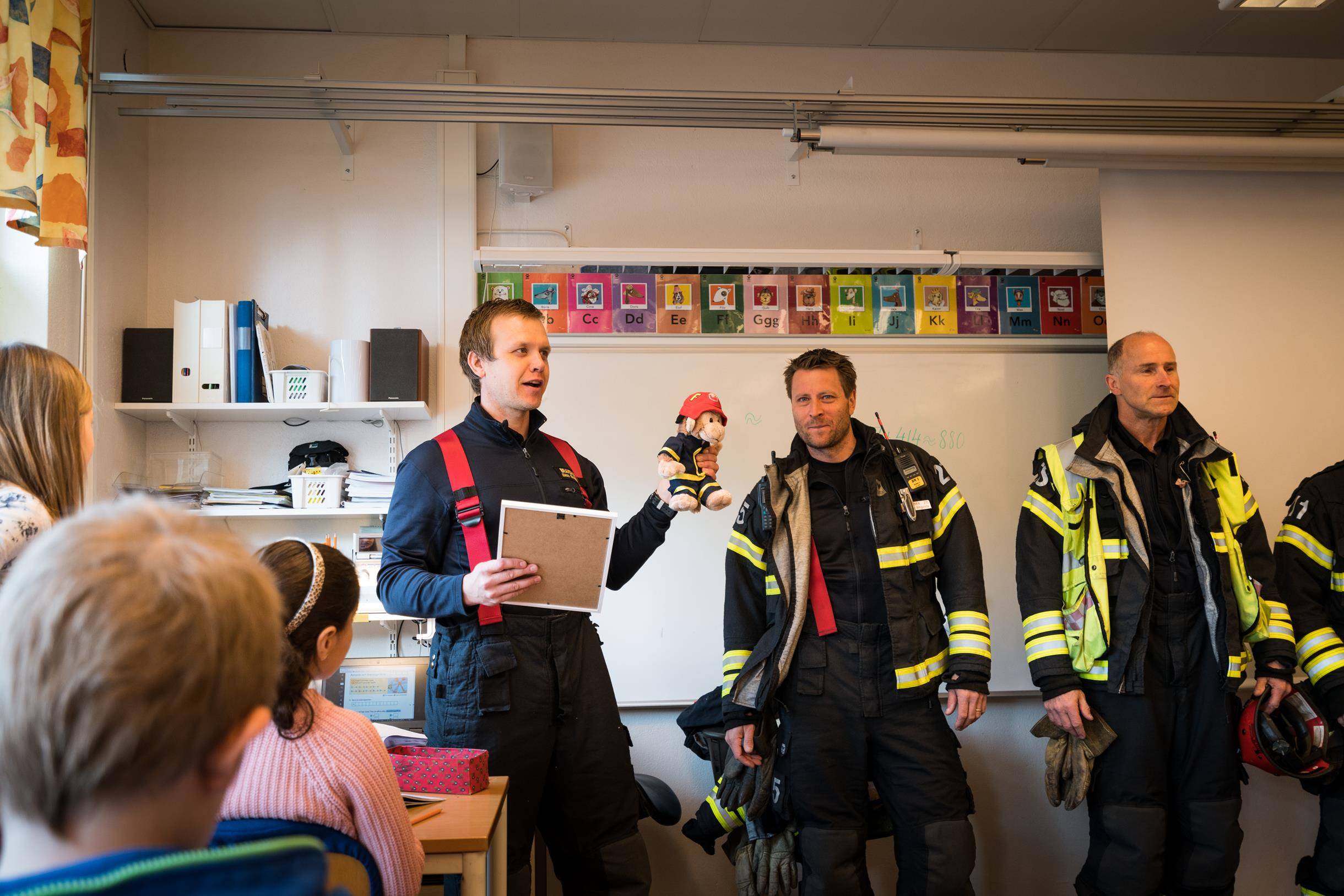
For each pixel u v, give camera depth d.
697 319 3.35
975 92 3.63
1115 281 3.21
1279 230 3.30
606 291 3.34
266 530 3.20
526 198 3.42
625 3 3.28
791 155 3.11
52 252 2.66
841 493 2.56
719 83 3.54
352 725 1.38
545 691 1.96
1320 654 2.62
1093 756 2.52
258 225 3.31
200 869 0.51
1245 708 2.55
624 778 2.05
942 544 2.51
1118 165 3.18
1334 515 2.68
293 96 2.90
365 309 3.31
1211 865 2.47
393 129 3.40
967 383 3.39
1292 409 3.21
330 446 3.14
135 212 3.17
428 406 3.21
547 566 1.88
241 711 0.58
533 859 2.79
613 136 3.48
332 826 1.34
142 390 3.01
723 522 3.25
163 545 0.57
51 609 0.53
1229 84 3.73
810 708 2.42
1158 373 2.57
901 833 2.40
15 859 0.54
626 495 3.23
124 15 3.15
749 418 3.31
